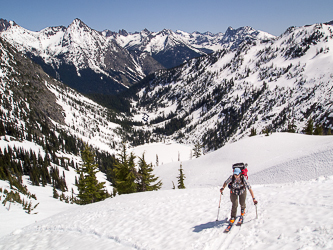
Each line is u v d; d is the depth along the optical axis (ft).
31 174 268.62
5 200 116.06
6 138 386.73
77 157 536.42
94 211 60.49
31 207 124.47
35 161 327.06
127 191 133.18
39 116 604.49
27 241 48.67
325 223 23.95
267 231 26.37
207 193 55.72
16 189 164.35
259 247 23.44
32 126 514.27
